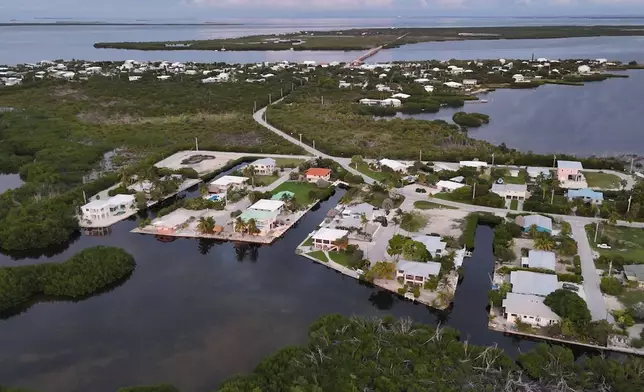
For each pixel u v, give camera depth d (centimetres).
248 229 14125
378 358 8775
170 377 8919
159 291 11794
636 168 19475
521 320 9956
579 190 16262
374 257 12712
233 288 11875
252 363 9250
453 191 16712
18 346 9906
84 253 12581
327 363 8675
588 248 12900
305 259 13125
